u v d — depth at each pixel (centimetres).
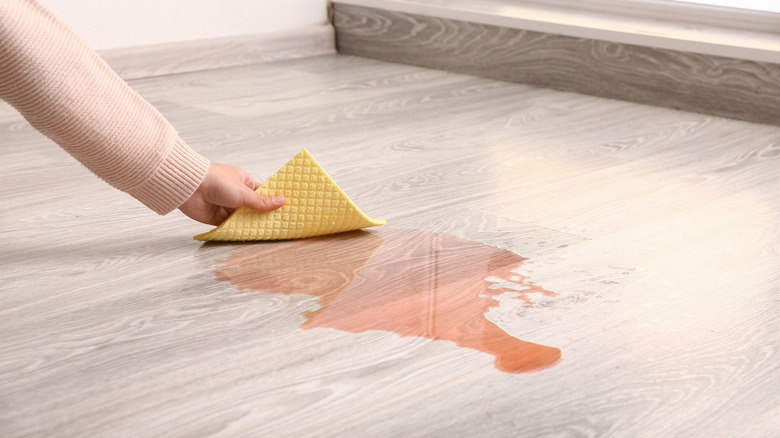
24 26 87
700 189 139
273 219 111
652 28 211
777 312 93
